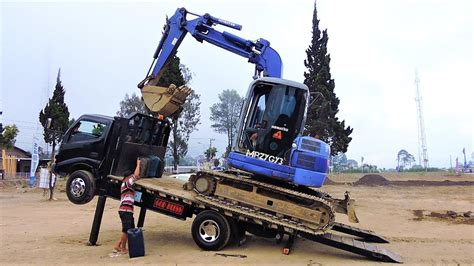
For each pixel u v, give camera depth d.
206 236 9.93
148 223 14.23
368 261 9.18
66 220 15.00
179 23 12.18
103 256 9.30
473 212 17.19
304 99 10.07
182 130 47.03
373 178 32.94
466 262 9.11
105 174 10.29
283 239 11.69
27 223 14.30
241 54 11.73
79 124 10.77
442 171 50.28
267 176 9.91
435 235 12.66
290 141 9.95
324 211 9.48
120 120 10.43
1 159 49.81
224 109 64.62
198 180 10.23
